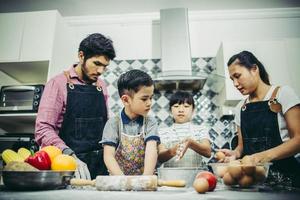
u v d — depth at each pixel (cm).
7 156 88
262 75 148
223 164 87
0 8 249
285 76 215
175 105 206
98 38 142
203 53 257
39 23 219
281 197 63
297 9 256
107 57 143
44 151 87
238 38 259
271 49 221
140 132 128
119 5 251
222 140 236
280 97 135
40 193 71
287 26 259
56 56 219
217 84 238
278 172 117
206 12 260
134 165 128
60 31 229
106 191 78
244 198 61
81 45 145
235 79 145
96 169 144
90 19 269
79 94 153
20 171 76
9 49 215
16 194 69
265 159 107
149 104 119
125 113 132
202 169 103
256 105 145
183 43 228
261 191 80
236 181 81
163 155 137
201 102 245
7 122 223
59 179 82
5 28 221
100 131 155
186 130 199
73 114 150
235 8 257
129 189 79
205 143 190
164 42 230
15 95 201
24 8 251
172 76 209
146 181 78
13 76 242
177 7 254
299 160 142
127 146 127
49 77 206
